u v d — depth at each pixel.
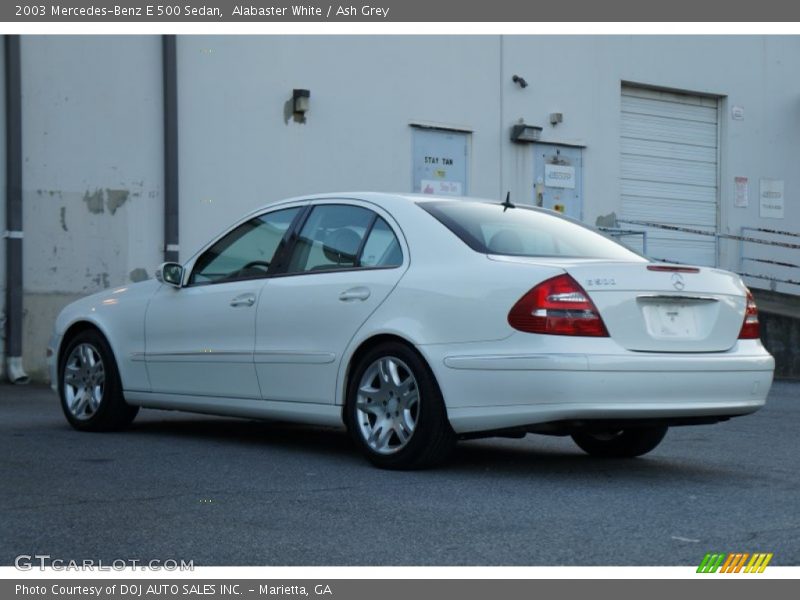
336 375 6.34
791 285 19.89
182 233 13.29
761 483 5.88
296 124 14.17
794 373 15.32
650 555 4.24
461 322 5.77
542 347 5.48
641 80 17.94
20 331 12.17
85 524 4.77
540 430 5.67
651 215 18.36
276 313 6.70
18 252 12.12
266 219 7.16
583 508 5.10
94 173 12.74
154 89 13.10
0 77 12.06
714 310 5.91
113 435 7.73
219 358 7.03
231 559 4.21
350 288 6.32
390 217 6.39
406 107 15.18
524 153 16.48
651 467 6.47
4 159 12.14
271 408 6.74
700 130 19.02
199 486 5.64
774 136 19.78
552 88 16.77
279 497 5.34
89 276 12.72
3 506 5.14
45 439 7.49
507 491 5.53
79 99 12.64
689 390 5.66
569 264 5.64
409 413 6.02
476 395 5.68
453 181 15.68
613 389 5.46
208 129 13.50
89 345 7.93
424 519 4.84
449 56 15.63
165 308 7.44
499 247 6.02
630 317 5.61
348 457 6.66
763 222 19.66
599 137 17.36
